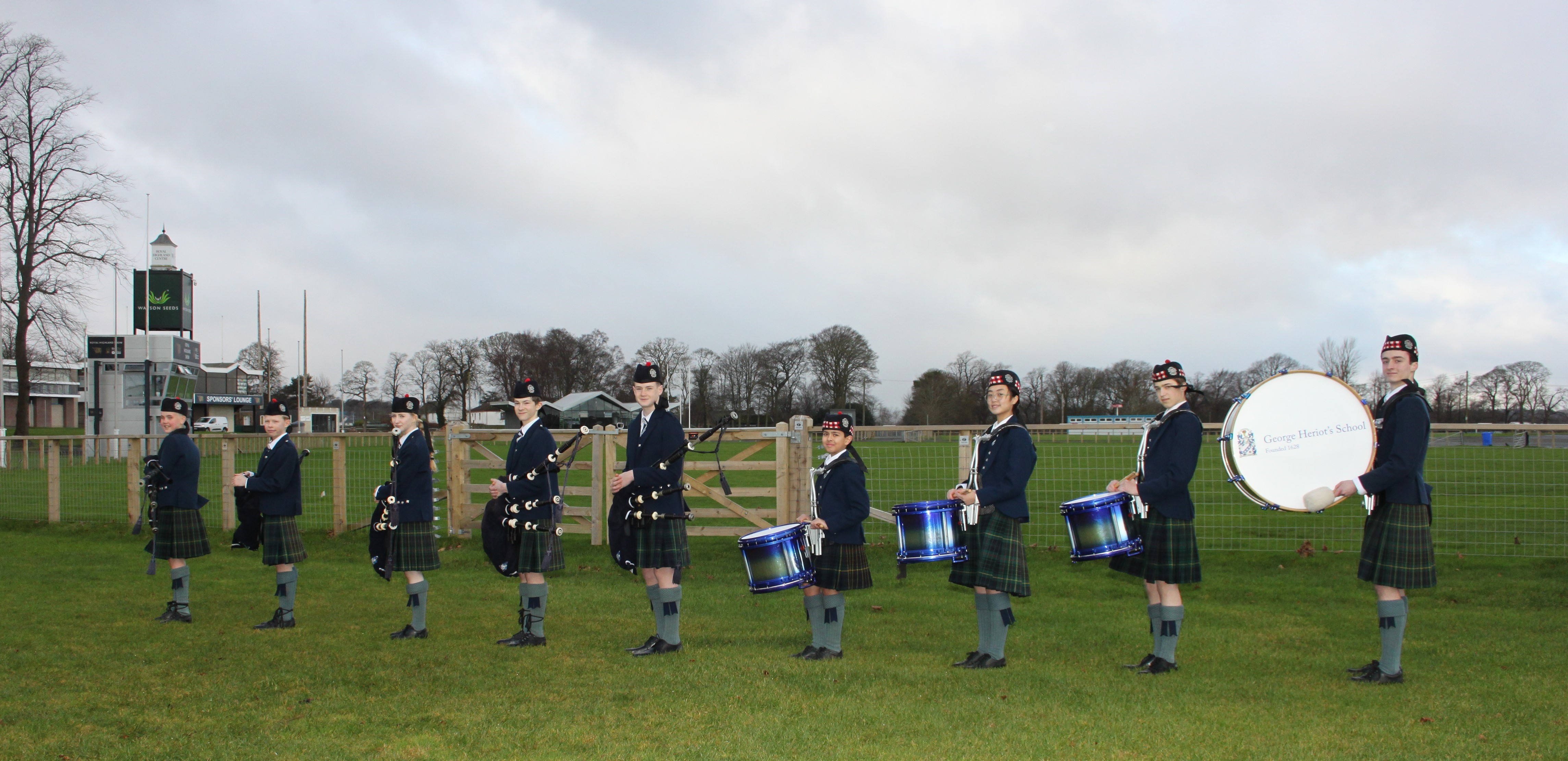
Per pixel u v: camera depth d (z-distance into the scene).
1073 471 14.05
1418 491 5.02
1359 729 4.12
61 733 4.19
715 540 10.19
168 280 35.66
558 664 5.48
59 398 67.50
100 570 9.22
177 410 6.95
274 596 7.90
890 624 6.69
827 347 62.50
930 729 4.16
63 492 15.35
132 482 12.48
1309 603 7.28
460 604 7.52
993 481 5.38
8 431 31.41
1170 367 5.45
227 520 11.73
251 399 60.25
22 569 9.30
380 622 6.84
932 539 5.72
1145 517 5.43
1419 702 4.57
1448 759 3.73
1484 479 14.27
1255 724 4.21
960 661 5.55
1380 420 5.17
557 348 77.62
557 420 59.62
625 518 5.81
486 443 11.58
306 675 5.21
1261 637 6.18
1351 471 5.25
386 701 4.68
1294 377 5.35
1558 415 56.22
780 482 9.55
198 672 5.31
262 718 4.41
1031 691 4.79
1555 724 4.20
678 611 5.86
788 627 6.66
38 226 29.31
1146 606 7.26
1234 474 5.30
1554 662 5.41
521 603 6.38
